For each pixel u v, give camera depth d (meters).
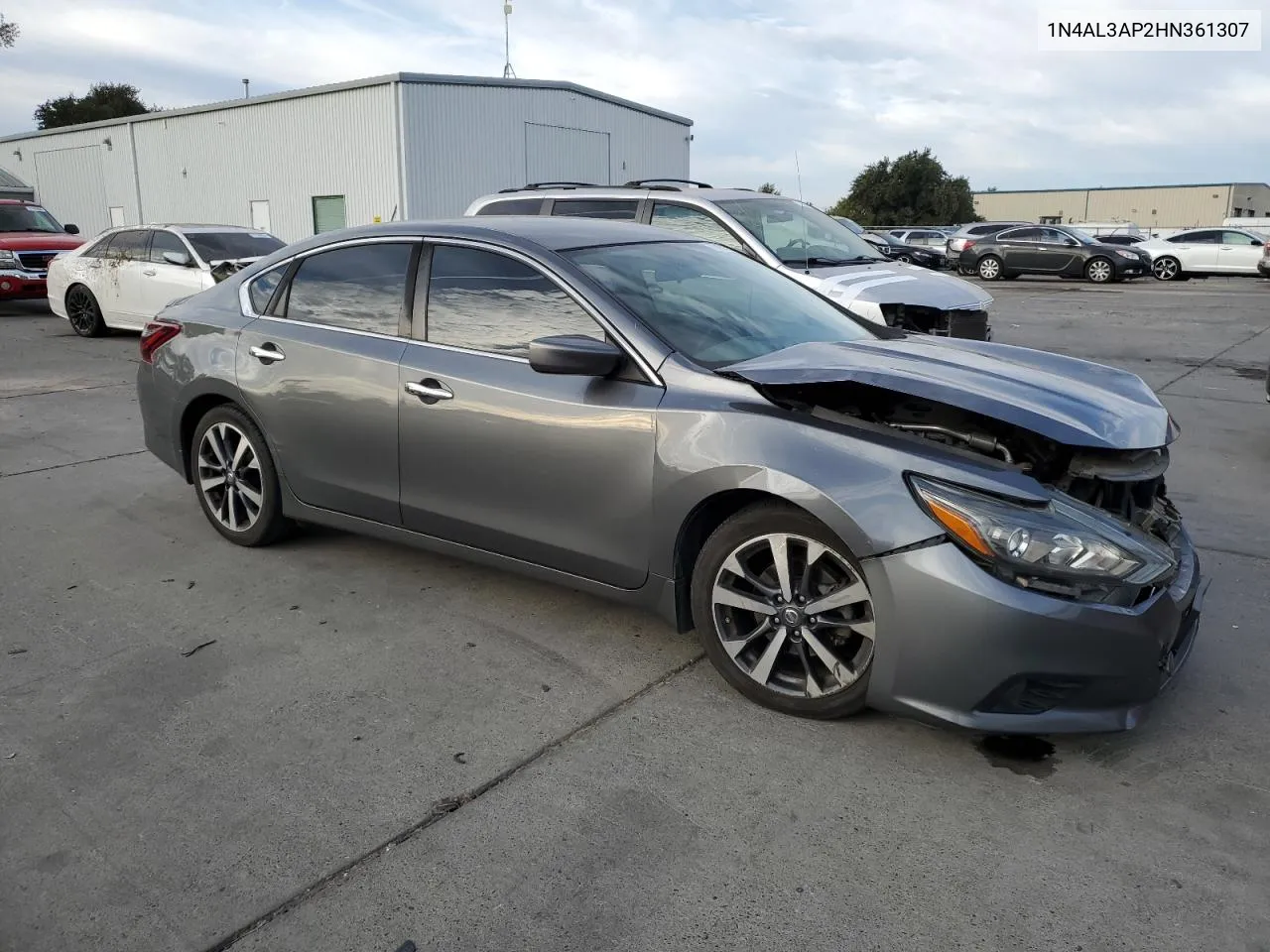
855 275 7.38
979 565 2.70
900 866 2.48
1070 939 2.23
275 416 4.29
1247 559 4.68
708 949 2.20
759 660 3.20
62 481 5.92
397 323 3.95
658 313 3.51
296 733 3.09
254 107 28.39
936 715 2.81
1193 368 10.61
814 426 3.01
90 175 35.44
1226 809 2.70
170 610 4.01
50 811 2.69
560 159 28.47
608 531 3.39
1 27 27.06
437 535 3.91
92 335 12.75
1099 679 2.72
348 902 2.35
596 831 2.61
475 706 3.25
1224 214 75.62
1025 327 14.52
